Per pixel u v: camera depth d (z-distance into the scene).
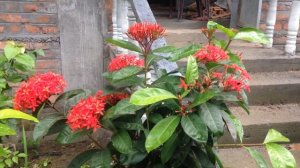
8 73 2.49
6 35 3.50
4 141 2.92
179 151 1.55
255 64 3.48
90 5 3.42
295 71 3.60
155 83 1.60
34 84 1.48
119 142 1.46
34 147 3.12
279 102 3.24
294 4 3.51
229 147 2.75
